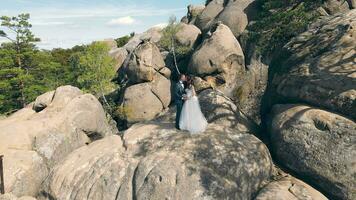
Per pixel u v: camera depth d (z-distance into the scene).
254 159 12.16
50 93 20.61
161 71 27.22
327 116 12.50
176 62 28.83
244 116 16.48
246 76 24.03
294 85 14.39
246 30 25.97
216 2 31.83
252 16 27.25
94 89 28.30
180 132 13.16
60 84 39.53
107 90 29.16
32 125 17.16
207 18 31.17
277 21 22.67
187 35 29.41
